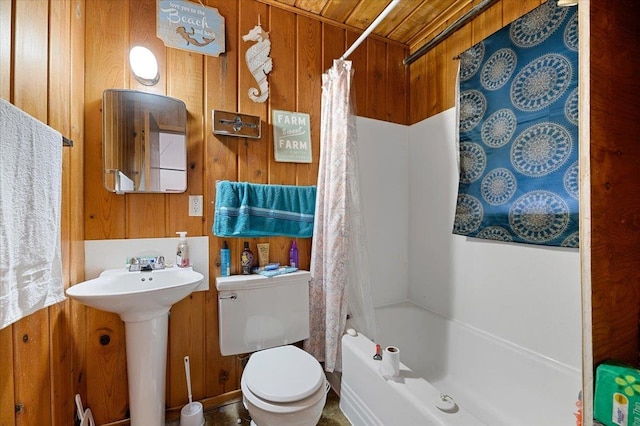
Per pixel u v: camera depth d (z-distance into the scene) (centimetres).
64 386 121
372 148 209
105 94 141
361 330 173
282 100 179
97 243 139
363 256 177
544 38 134
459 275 181
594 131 69
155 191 148
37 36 101
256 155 172
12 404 85
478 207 165
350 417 148
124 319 124
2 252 70
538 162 136
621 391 64
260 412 107
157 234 150
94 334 140
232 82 167
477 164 166
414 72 219
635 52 77
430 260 203
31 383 96
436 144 200
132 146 145
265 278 156
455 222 179
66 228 120
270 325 157
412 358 199
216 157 163
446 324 183
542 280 137
